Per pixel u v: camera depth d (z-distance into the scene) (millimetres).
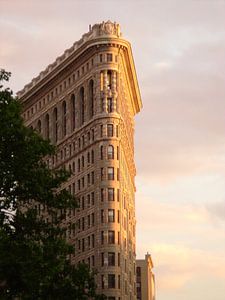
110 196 193000
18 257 71500
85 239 196250
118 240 191500
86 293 78625
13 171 75875
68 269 78438
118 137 196750
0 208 76250
